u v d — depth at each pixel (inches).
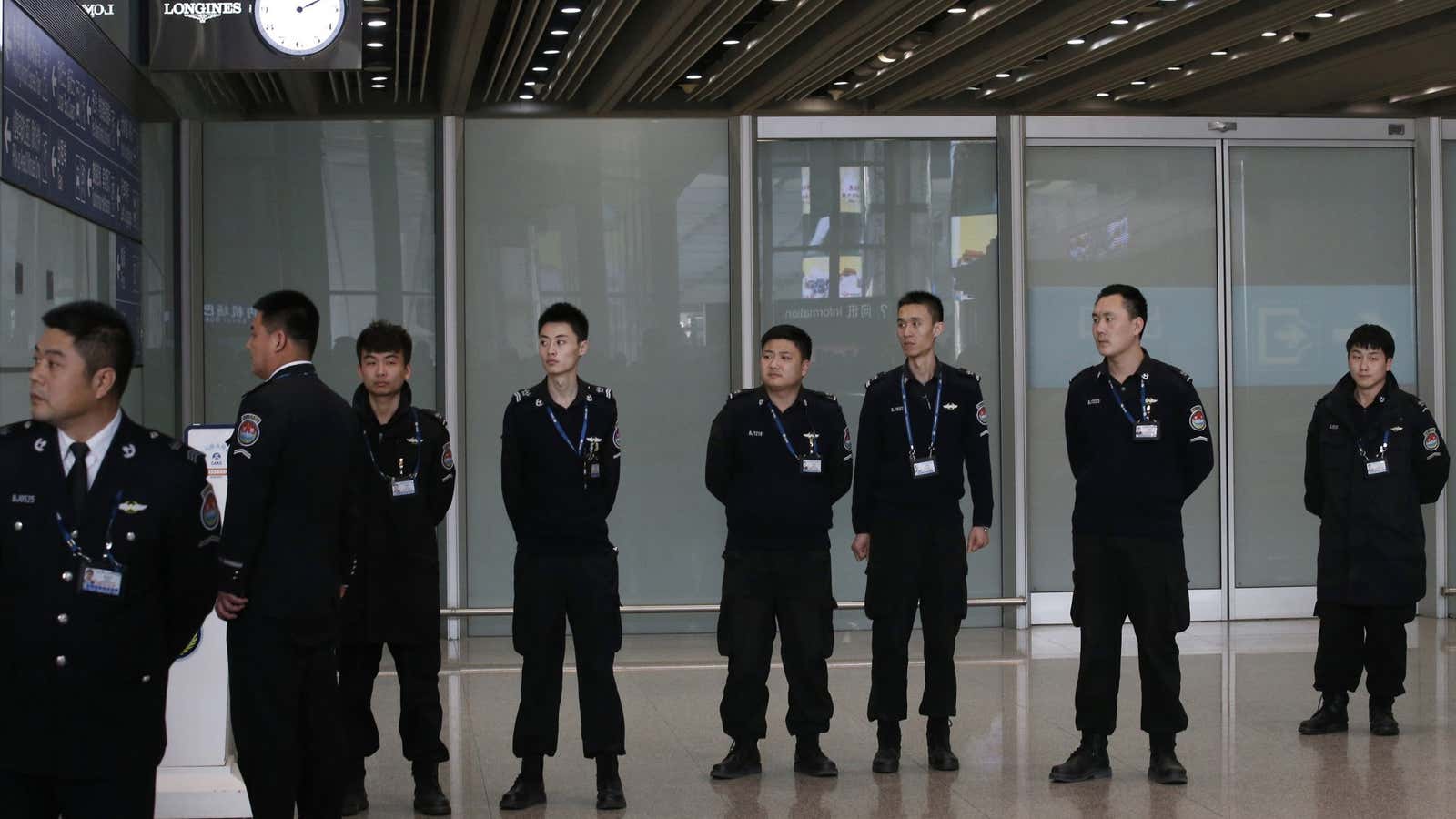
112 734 130.0
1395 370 397.1
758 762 230.7
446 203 366.3
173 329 352.5
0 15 203.5
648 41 303.6
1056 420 386.0
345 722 183.5
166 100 338.0
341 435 172.4
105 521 130.6
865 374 381.4
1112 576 225.9
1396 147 396.8
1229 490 390.0
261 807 164.6
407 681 207.0
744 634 227.1
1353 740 251.4
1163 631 221.8
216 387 362.9
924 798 214.8
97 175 265.4
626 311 376.2
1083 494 227.3
